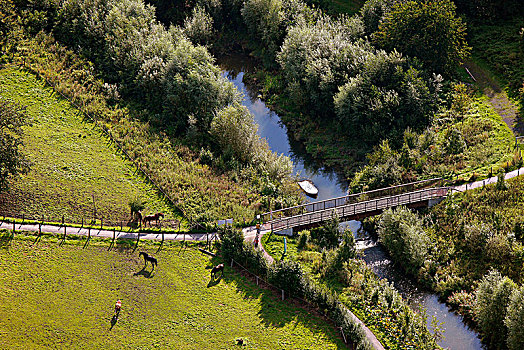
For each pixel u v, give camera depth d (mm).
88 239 57062
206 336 47125
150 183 67812
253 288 52594
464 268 56406
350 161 78125
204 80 81562
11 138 60750
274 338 47000
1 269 51531
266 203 66688
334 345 46406
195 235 59656
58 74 84750
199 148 77375
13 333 45531
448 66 85188
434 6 83750
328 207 67688
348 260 57031
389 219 59812
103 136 75312
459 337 50188
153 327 47719
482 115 78438
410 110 79062
